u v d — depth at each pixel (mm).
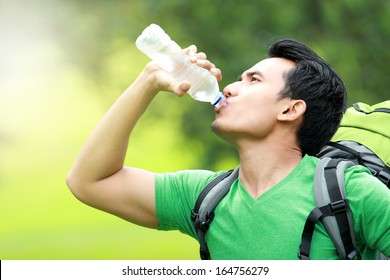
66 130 39812
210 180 4520
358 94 17094
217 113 4430
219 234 4277
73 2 17109
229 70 16562
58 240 30078
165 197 4543
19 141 19594
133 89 4469
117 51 17672
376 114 4871
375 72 17453
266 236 4141
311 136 4441
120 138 4504
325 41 17344
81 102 36969
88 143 4559
